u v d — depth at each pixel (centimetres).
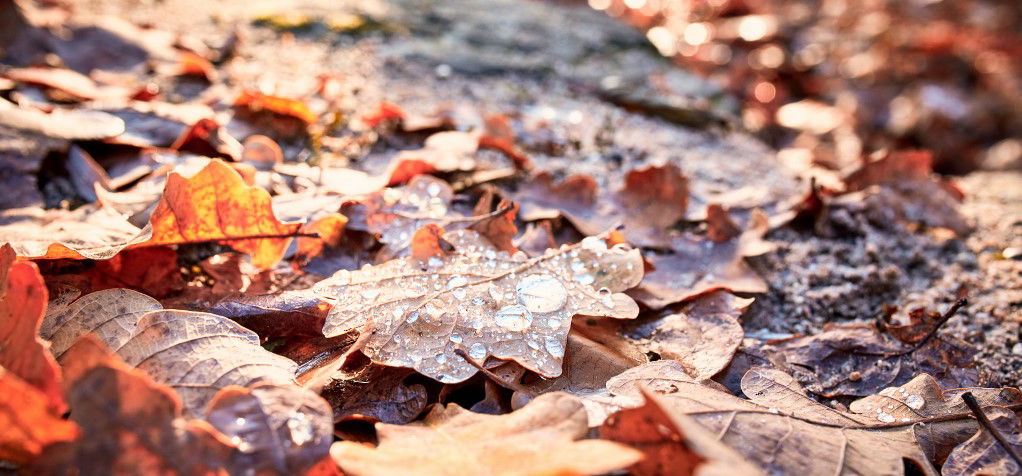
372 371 46
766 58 165
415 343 45
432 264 48
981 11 206
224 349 44
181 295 48
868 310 55
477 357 45
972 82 168
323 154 61
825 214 60
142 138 58
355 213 52
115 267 48
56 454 40
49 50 69
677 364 46
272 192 55
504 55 91
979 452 44
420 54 86
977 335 53
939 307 55
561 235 55
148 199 52
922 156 63
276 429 41
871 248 58
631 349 47
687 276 53
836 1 213
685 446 41
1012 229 62
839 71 167
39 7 76
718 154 73
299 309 47
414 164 56
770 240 59
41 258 46
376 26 92
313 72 76
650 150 69
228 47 78
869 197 61
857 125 145
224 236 48
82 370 40
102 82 67
